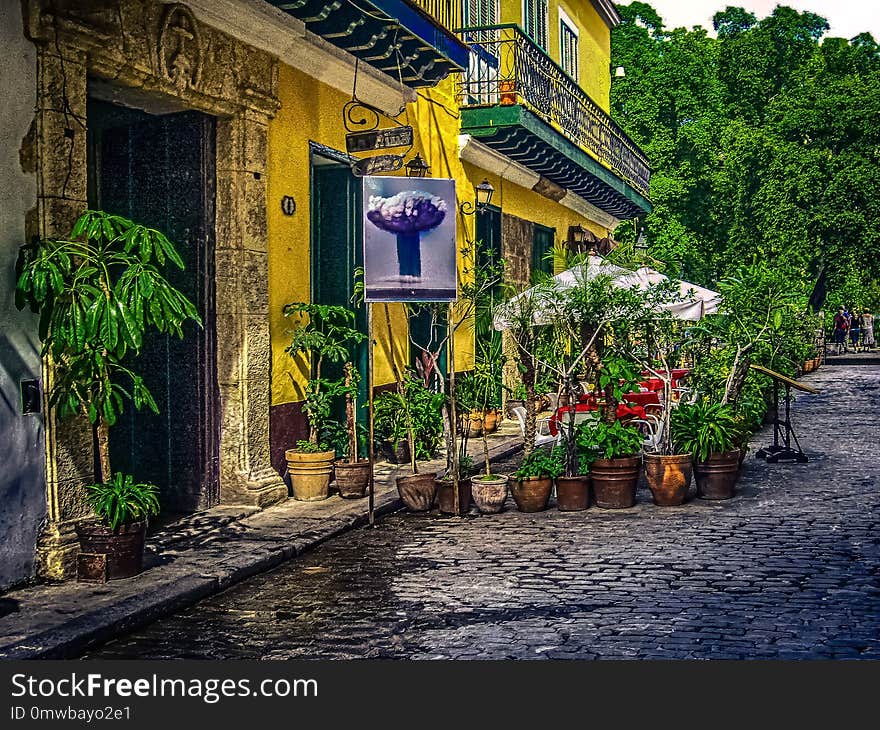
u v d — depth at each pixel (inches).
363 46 410.0
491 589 252.8
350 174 452.1
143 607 230.5
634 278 432.5
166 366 356.2
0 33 243.9
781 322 423.8
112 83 301.1
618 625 219.6
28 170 252.2
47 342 246.5
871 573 262.7
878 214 1151.6
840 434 575.2
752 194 1176.2
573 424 359.9
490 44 636.7
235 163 354.0
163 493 356.2
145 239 241.0
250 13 347.3
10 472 246.1
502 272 560.7
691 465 370.6
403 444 469.1
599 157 783.1
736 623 219.9
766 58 1382.9
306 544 303.9
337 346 394.3
